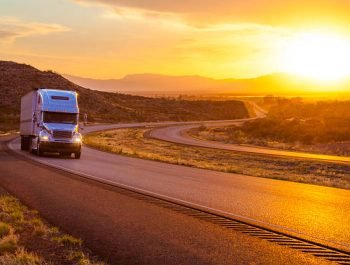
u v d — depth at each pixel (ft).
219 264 23.08
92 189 48.55
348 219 35.45
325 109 365.40
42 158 87.92
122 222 32.73
